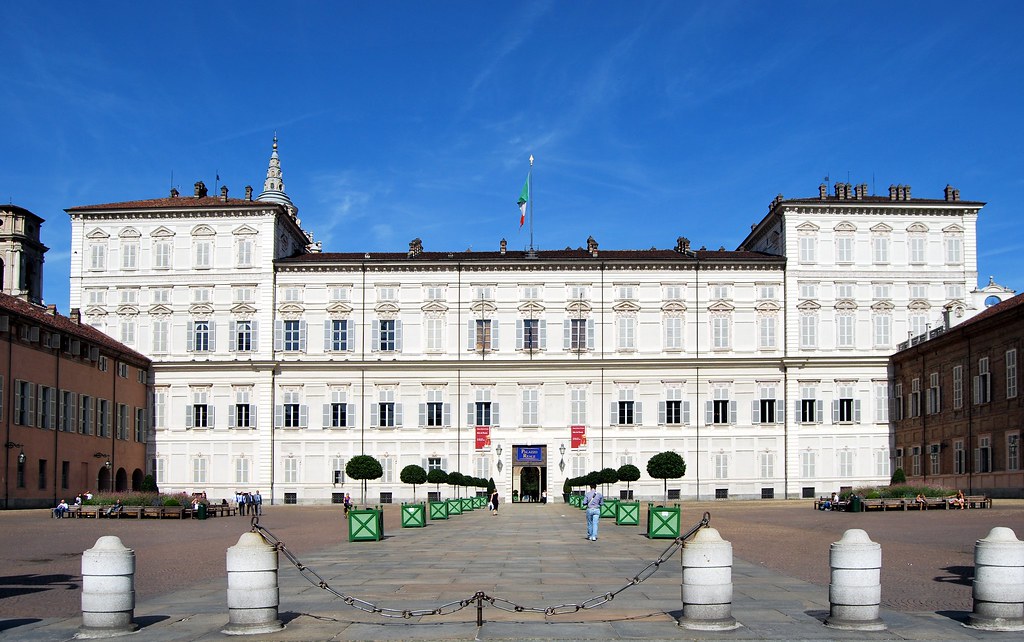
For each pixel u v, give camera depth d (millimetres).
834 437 97375
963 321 96938
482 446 97688
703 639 18672
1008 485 76000
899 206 98125
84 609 19469
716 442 97562
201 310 99625
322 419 98625
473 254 102688
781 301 98375
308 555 36719
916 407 93438
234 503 93625
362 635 19250
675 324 98750
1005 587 19391
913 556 34406
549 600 23719
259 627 19531
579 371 98500
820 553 36500
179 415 99375
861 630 19297
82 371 87312
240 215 100312
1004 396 76875
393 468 98125
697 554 19734
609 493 97000
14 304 81438
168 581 28578
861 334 97938
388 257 103188
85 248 100625
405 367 98688
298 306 99250
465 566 32094
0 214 111375
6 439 75000
